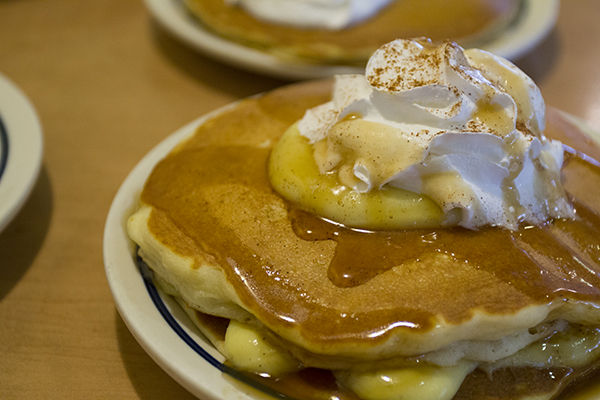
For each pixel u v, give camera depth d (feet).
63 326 0.79
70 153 0.99
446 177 0.69
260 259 0.68
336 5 1.09
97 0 1.35
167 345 0.69
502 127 0.69
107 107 1.07
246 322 0.68
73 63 1.16
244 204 0.73
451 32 1.08
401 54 0.73
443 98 0.70
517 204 0.70
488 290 0.65
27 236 0.88
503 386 0.67
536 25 1.12
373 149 0.70
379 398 0.65
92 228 0.89
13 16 1.29
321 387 0.67
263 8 1.11
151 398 0.73
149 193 0.76
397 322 0.64
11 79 1.12
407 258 0.68
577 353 0.69
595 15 1.28
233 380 0.67
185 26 1.12
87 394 0.73
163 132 1.03
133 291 0.73
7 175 0.84
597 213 0.72
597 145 0.80
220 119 0.85
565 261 0.68
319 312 0.65
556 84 1.09
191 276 0.69
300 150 0.74
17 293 0.82
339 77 0.76
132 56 1.18
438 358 0.65
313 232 0.70
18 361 0.76
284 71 1.05
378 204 0.70
